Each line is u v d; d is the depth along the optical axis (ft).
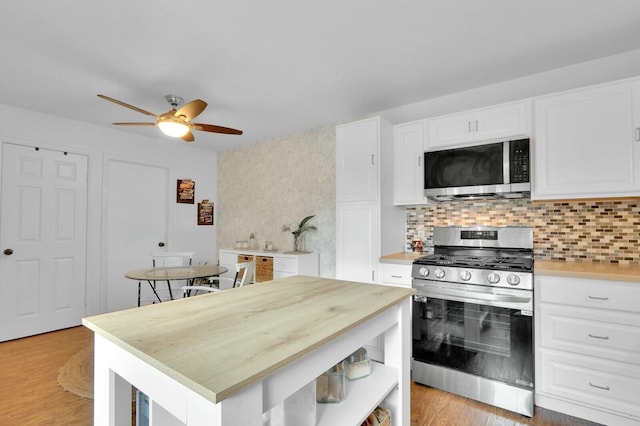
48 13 5.95
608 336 6.07
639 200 7.30
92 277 12.31
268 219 14.48
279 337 2.99
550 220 8.28
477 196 8.84
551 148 7.37
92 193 12.37
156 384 2.75
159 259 14.29
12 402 6.92
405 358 4.81
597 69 7.78
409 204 9.61
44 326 11.16
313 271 12.28
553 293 6.56
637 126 6.50
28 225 10.90
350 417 3.72
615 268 6.78
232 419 2.24
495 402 6.85
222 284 13.96
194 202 15.79
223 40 6.88
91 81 8.74
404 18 6.21
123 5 5.75
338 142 10.36
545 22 6.34
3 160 10.41
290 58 7.64
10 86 9.06
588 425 6.19
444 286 7.48
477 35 6.78
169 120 8.07
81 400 7.00
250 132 13.57
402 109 10.70
